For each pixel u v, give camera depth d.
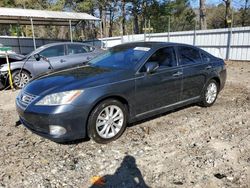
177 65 4.90
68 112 3.54
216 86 5.93
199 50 5.58
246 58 15.12
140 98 4.29
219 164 3.41
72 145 3.94
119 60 4.61
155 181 3.06
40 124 3.62
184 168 3.32
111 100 3.94
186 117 5.15
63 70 4.62
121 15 38.53
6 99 6.90
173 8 38.41
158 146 3.91
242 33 15.10
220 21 39.62
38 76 4.60
